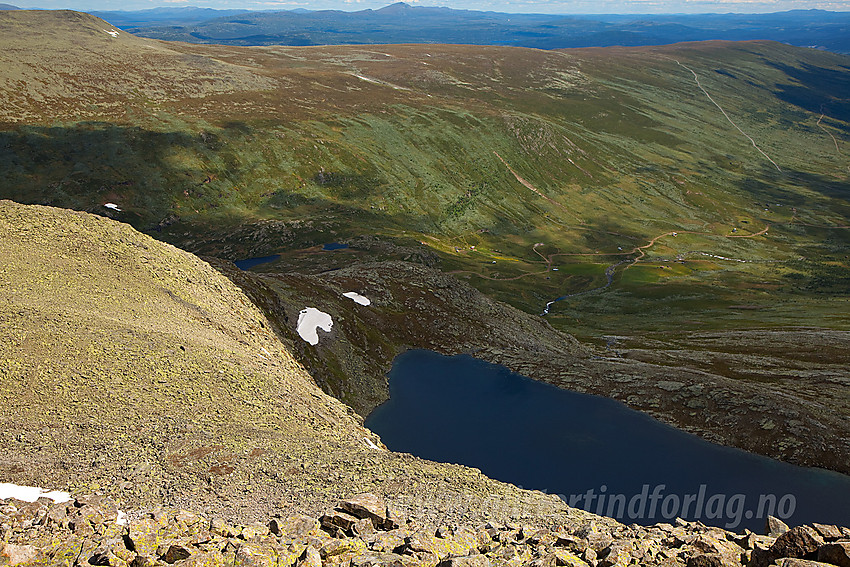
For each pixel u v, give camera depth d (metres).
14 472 29.55
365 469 36.94
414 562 18.27
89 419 35.62
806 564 15.12
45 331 42.62
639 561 18.75
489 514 33.50
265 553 18.31
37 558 17.70
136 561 18.00
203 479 32.34
